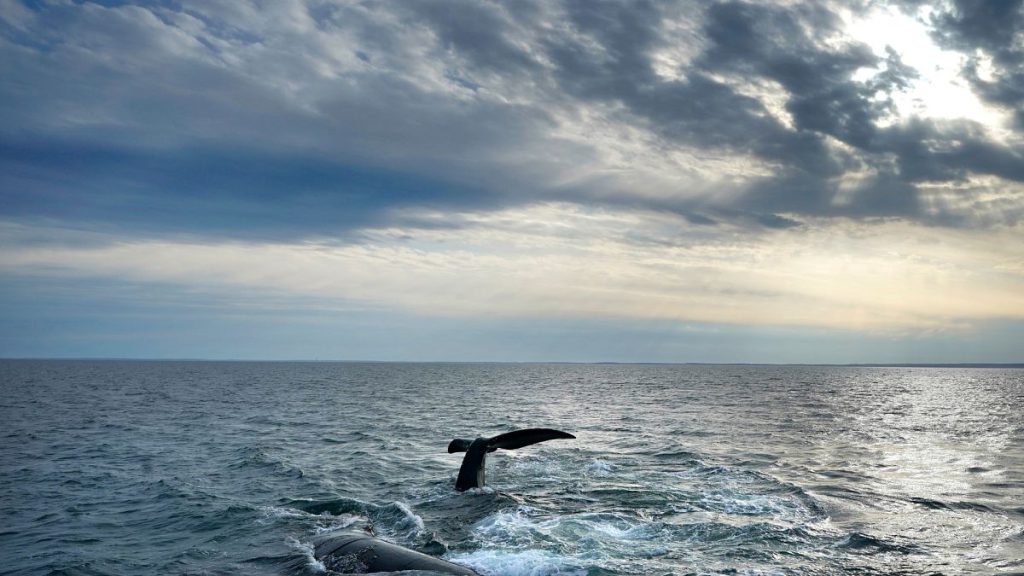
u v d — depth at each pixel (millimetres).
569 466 22750
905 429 37156
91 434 34875
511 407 54906
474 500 17547
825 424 39906
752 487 19094
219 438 32844
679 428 36438
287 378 137375
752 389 93438
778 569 12016
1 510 17438
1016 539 13977
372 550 12672
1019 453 27062
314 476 21719
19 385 96125
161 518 16516
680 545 13430
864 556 12781
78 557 13445
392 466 23703
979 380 167625
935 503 17219
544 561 12391
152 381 115500
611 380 132750
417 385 104875
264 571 12414
